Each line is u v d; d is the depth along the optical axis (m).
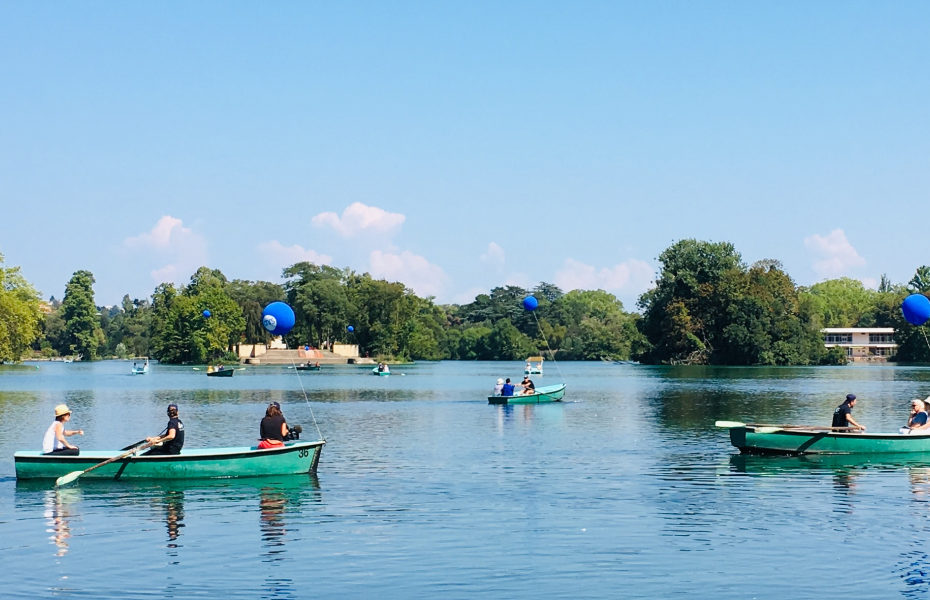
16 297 122.38
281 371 127.31
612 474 25.80
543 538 18.00
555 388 58.47
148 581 15.23
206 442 34.75
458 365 167.12
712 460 28.64
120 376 107.50
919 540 17.70
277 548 17.31
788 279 140.75
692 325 133.50
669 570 15.73
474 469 26.88
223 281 185.50
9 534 18.50
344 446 32.75
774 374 105.44
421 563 16.22
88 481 24.34
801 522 19.30
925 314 33.38
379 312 176.25
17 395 67.31
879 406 52.09
